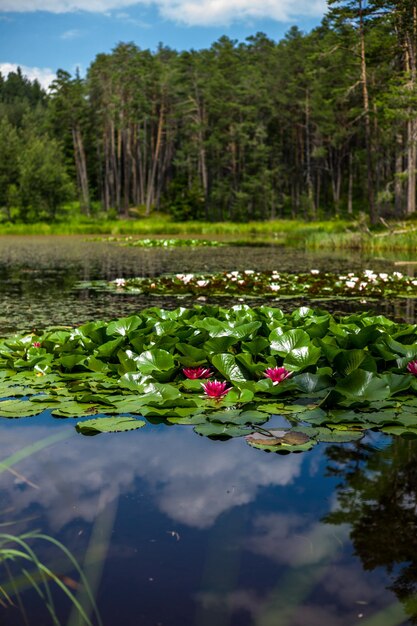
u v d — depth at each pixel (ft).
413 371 13.65
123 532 7.09
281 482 8.56
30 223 194.70
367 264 53.98
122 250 82.33
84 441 10.39
